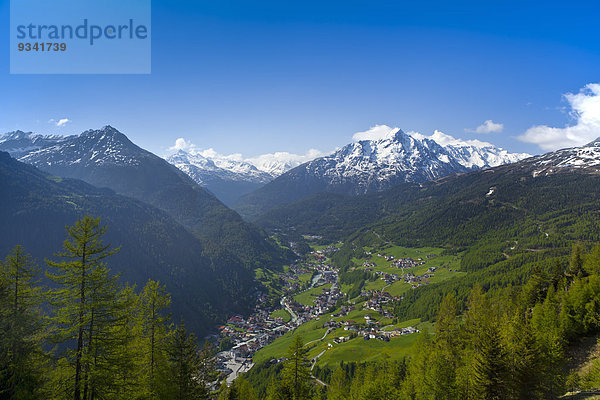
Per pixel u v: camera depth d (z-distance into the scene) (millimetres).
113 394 35031
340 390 84375
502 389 48031
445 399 53969
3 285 34156
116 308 34375
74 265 32188
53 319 32062
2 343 31578
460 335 75125
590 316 63062
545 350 55031
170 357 42688
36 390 32562
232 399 66125
